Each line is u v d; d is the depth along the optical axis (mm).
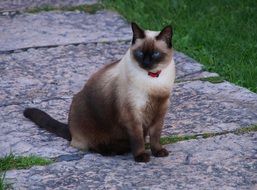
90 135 10062
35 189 8867
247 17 15914
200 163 9570
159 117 9766
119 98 9508
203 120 11164
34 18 16328
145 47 9422
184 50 14609
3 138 10617
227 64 13641
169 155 9898
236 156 9773
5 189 8852
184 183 8953
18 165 9609
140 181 9039
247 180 9023
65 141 10531
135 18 16219
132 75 9383
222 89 12469
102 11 16734
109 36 15242
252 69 13414
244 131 10641
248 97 12039
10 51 14414
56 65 13812
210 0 16766
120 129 9781
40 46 14664
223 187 8820
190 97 12172
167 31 9562
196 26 15523
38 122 11047
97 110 9812
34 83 13008
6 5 17188
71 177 9203
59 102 12156
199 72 13430
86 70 13594
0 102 12133
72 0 17422
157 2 16969
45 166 9578
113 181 9055
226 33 15125
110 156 10117
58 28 15719
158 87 9445
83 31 15539
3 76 13297
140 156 9672
